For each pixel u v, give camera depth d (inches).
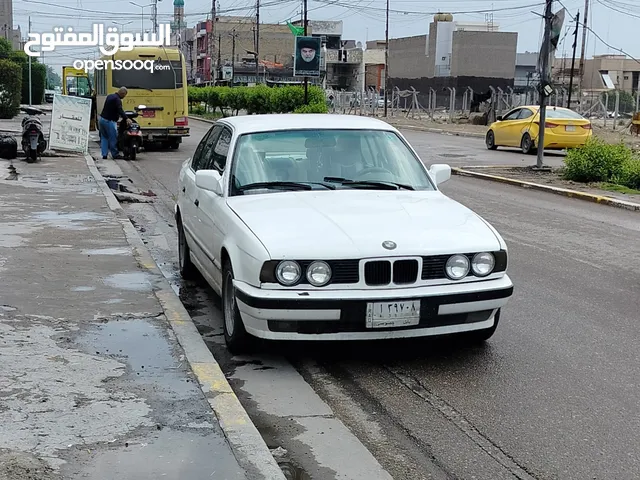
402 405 203.6
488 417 195.8
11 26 3467.0
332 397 208.8
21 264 320.8
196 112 2578.7
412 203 250.8
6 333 232.2
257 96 1758.1
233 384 217.5
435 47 3454.7
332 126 283.1
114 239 375.2
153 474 150.1
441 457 174.2
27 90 2506.2
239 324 229.1
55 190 543.5
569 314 286.5
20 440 162.7
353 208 240.7
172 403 184.2
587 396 209.2
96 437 165.5
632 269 362.0
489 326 232.2
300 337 215.2
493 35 3334.2
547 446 179.6
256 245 216.8
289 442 181.5
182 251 335.6
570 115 994.1
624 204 551.8
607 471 167.5
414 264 215.6
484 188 658.2
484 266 223.5
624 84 3905.0
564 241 427.8
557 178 700.7
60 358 212.7
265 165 266.2
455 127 1731.1
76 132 828.0
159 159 871.7
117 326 242.4
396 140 286.5
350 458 173.5
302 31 1936.5
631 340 257.0
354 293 211.6
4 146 764.0
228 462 155.9
